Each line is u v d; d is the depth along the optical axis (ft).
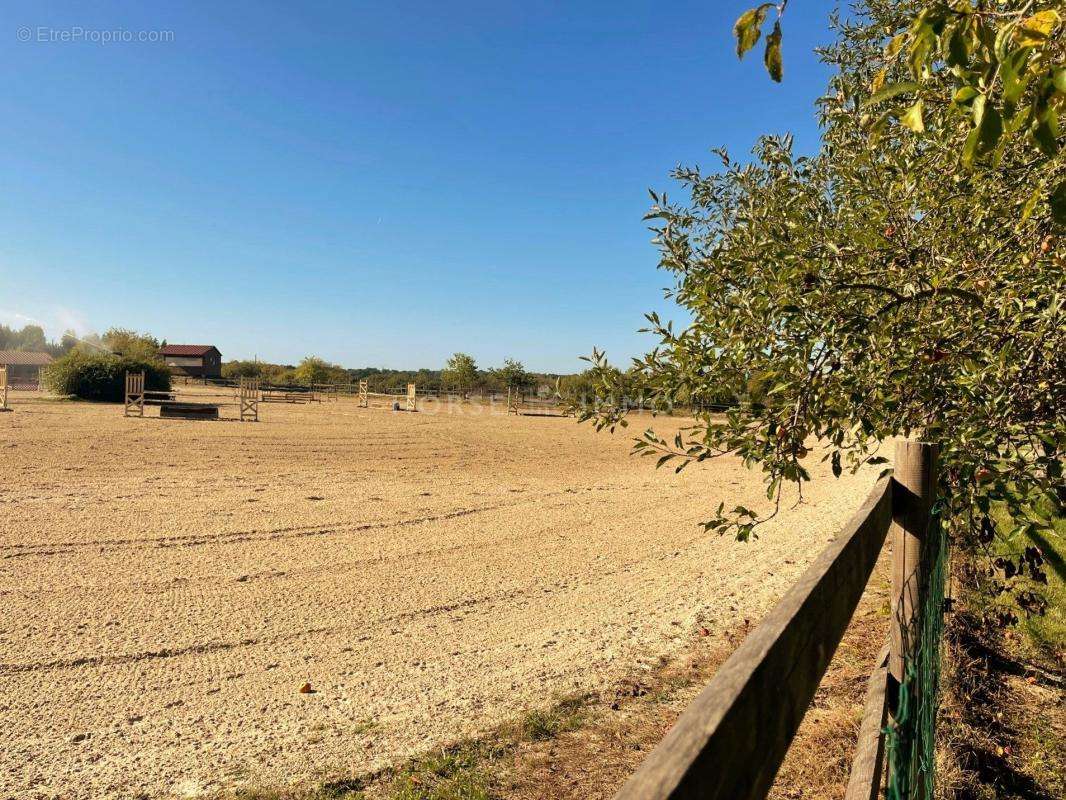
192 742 12.87
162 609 19.95
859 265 9.89
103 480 40.04
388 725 13.66
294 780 11.60
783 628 3.39
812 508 40.19
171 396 128.57
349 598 21.65
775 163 11.52
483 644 18.21
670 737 2.44
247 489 39.81
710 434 9.42
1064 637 15.69
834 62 13.28
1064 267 8.48
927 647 7.54
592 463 60.18
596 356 10.37
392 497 39.73
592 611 21.04
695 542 30.73
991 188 9.53
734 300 9.68
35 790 11.19
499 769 12.03
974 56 5.20
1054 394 8.79
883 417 9.70
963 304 9.10
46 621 18.60
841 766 11.80
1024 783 11.19
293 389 200.95
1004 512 18.60
